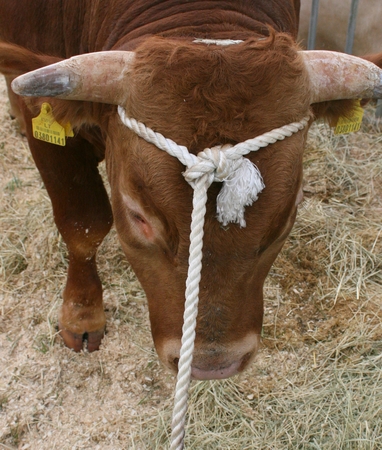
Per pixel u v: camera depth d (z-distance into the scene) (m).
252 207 1.85
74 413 3.03
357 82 2.01
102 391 3.12
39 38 2.83
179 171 1.82
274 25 2.43
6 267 3.73
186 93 1.80
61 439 2.92
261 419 2.95
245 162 1.78
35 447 2.89
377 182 4.48
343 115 2.21
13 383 3.13
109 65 1.92
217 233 1.84
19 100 2.72
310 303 3.57
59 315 3.31
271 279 3.68
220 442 2.83
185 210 1.84
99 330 3.28
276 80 1.84
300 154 1.96
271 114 1.83
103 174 4.43
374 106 5.09
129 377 3.18
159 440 2.85
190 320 1.73
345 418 2.90
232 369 2.06
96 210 3.03
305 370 3.19
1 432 2.93
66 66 1.88
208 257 1.88
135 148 1.91
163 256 2.02
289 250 3.85
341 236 3.93
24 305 3.53
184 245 1.90
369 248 3.90
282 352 3.29
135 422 2.98
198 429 2.89
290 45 1.95
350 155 4.73
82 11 2.71
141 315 3.47
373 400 2.96
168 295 2.08
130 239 2.13
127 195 2.02
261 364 3.22
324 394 3.03
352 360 3.22
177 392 1.75
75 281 3.20
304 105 1.94
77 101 2.10
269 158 1.86
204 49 1.85
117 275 3.69
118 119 2.00
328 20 5.55
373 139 4.89
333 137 4.82
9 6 2.80
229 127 1.80
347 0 5.33
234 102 1.80
